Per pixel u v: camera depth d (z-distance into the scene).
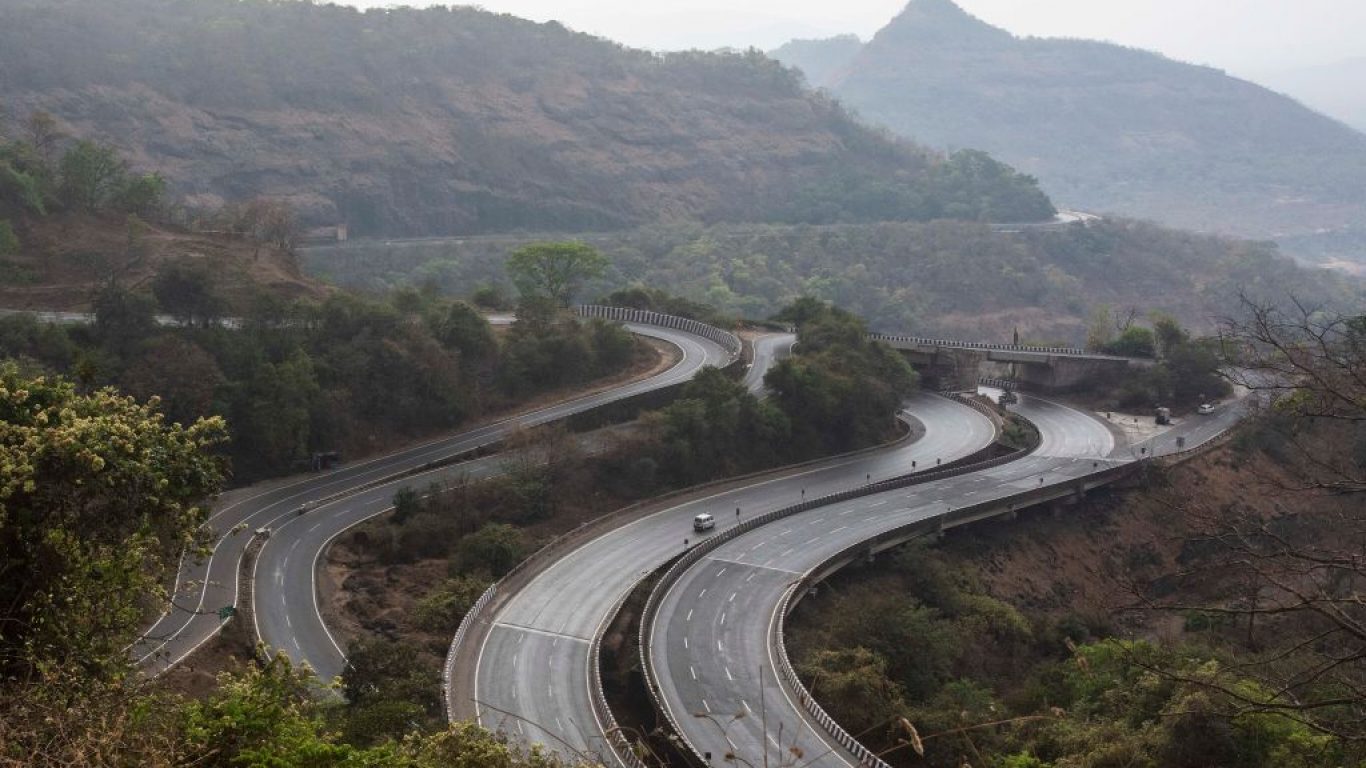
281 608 63.59
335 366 92.50
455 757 23.09
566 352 107.38
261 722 20.39
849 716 53.09
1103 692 50.50
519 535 74.75
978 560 87.38
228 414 81.69
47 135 129.25
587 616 62.53
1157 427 123.06
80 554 23.22
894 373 117.38
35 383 26.31
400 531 75.25
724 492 90.44
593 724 50.09
